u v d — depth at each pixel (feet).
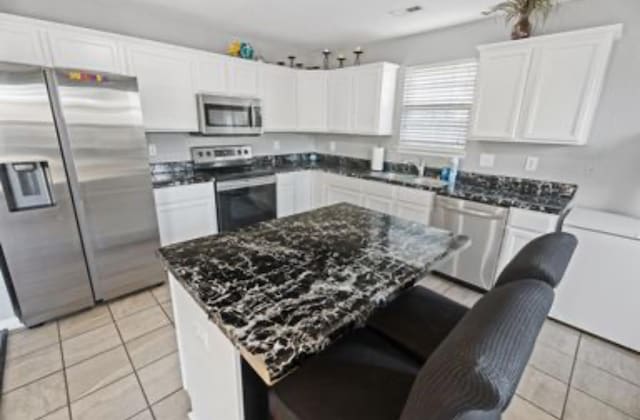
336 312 3.17
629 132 7.34
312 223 6.08
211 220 10.73
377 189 11.04
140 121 7.83
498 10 8.43
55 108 6.61
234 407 3.44
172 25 10.15
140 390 5.52
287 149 14.78
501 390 1.60
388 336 4.05
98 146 7.27
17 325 7.06
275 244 4.98
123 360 6.20
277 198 12.66
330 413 2.91
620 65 7.24
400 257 4.53
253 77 11.64
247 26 10.50
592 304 6.94
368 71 11.57
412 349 3.85
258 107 11.76
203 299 3.38
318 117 13.42
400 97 11.86
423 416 1.81
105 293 8.07
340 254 4.61
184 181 9.77
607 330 6.84
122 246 8.14
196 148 11.60
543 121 7.80
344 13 9.11
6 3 7.54
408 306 4.66
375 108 11.66
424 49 10.91
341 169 13.15
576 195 8.30
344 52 13.47
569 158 8.25
